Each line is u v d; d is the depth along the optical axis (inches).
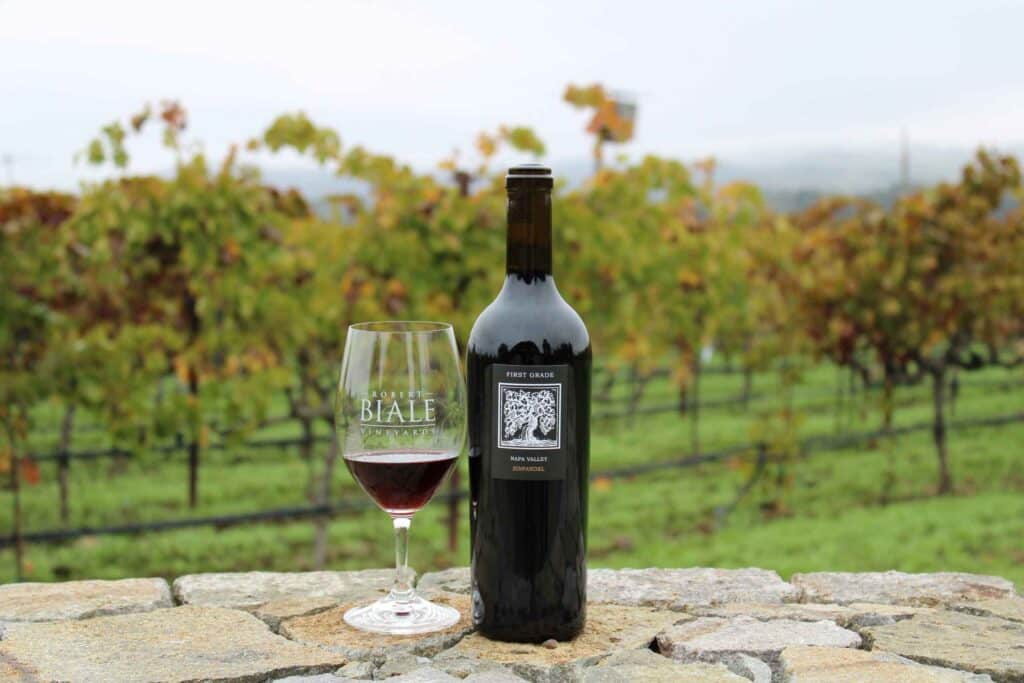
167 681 67.1
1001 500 364.2
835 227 439.5
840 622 81.1
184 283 295.6
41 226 284.5
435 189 268.8
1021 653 72.6
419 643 74.0
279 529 335.0
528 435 71.3
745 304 359.3
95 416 283.7
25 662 70.4
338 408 74.3
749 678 69.5
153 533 327.0
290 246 280.4
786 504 372.5
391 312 271.6
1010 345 499.2
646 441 465.1
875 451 460.4
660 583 90.7
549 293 72.4
